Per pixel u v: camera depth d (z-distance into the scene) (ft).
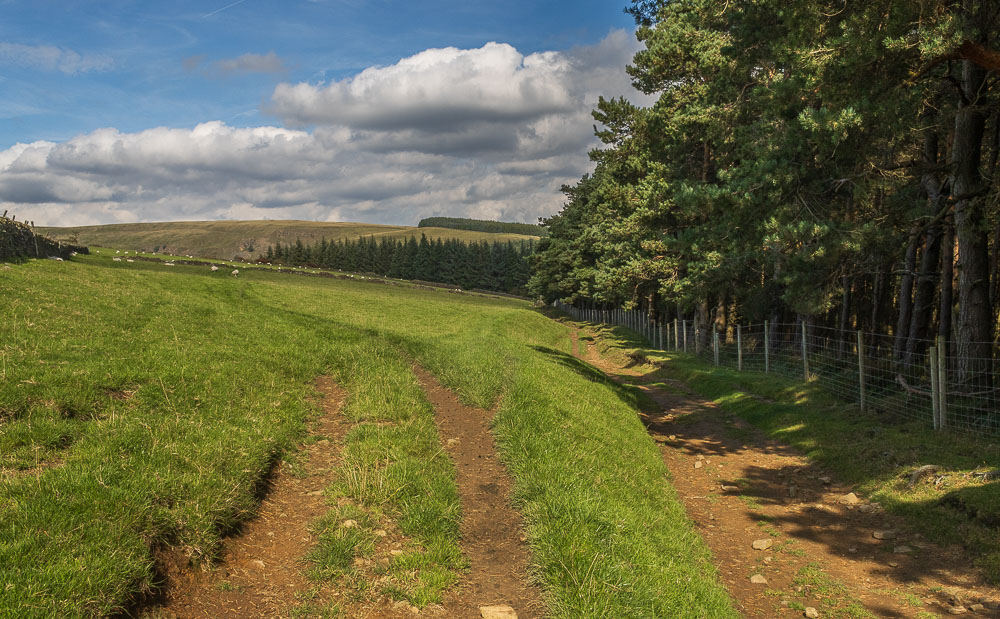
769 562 23.63
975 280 39.52
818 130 36.24
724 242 45.34
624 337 137.69
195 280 102.32
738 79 54.70
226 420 25.03
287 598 15.67
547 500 21.44
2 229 83.15
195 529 16.35
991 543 22.12
